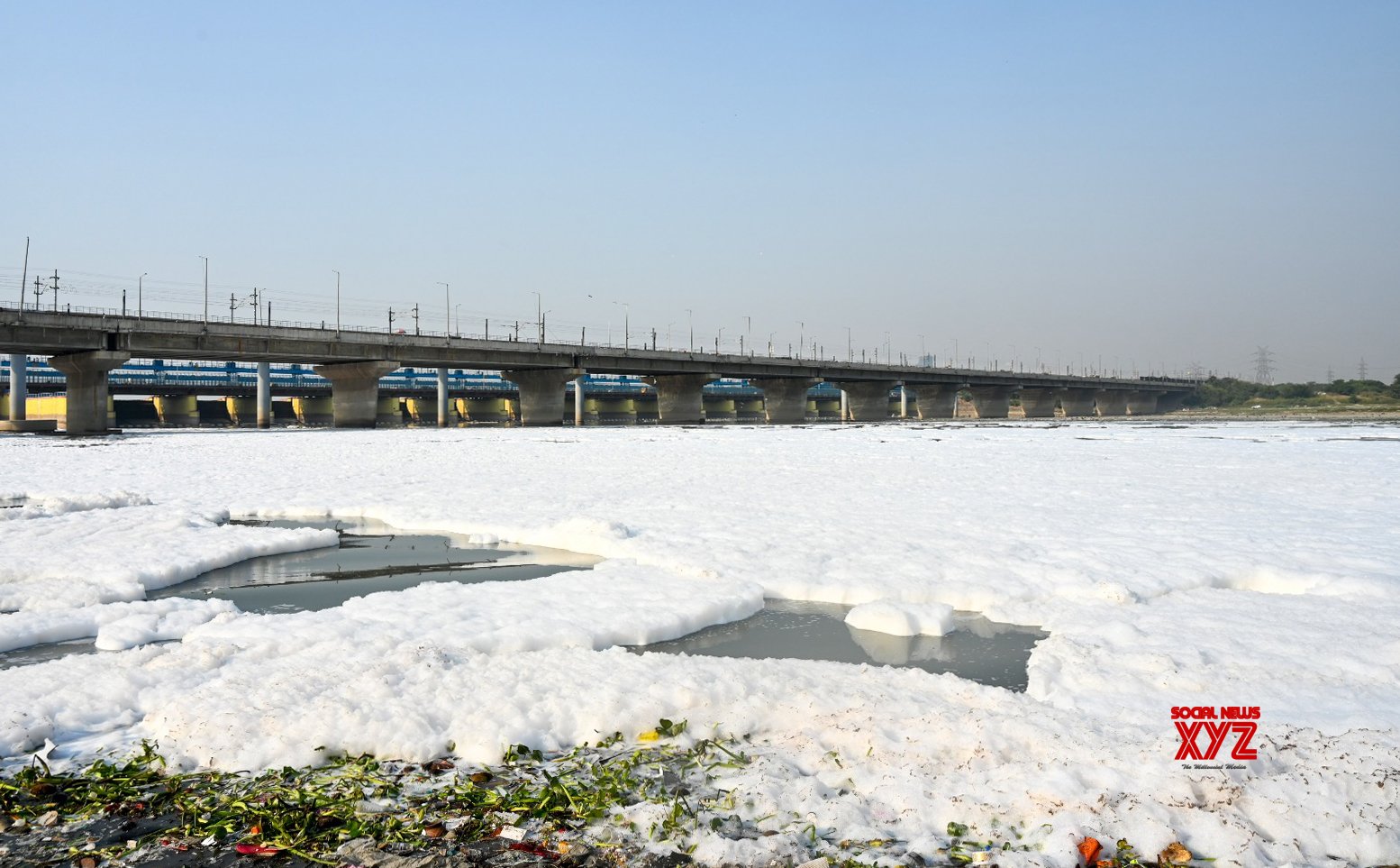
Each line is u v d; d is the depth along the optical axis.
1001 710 8.15
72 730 8.19
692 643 11.85
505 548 19.77
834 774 6.95
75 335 76.75
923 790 6.51
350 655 9.95
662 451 51.81
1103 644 10.59
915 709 8.06
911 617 12.36
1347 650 9.94
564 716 8.14
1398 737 7.11
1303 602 12.55
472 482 32.47
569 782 6.95
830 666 9.72
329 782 6.98
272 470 38.59
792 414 146.50
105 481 32.94
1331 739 7.03
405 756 7.45
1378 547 16.91
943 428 100.81
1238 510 22.91
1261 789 6.25
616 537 19.02
